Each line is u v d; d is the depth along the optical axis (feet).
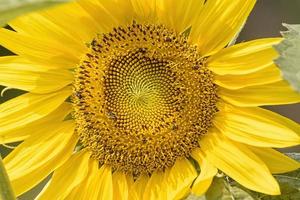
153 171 2.95
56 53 2.95
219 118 2.91
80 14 2.91
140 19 2.96
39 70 2.94
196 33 2.91
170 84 2.95
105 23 2.96
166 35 2.94
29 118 2.95
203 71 2.92
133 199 2.94
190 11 2.90
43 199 2.93
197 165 2.94
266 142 2.80
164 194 2.89
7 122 2.94
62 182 2.95
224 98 2.91
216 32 2.88
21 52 2.92
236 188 2.78
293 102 2.81
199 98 2.93
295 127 2.81
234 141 2.87
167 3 2.90
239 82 2.87
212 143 2.90
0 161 2.55
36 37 2.91
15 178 2.92
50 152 2.95
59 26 2.92
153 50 2.95
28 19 2.89
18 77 2.93
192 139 2.94
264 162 2.80
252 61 2.82
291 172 2.82
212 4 2.88
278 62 2.55
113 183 2.96
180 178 2.90
